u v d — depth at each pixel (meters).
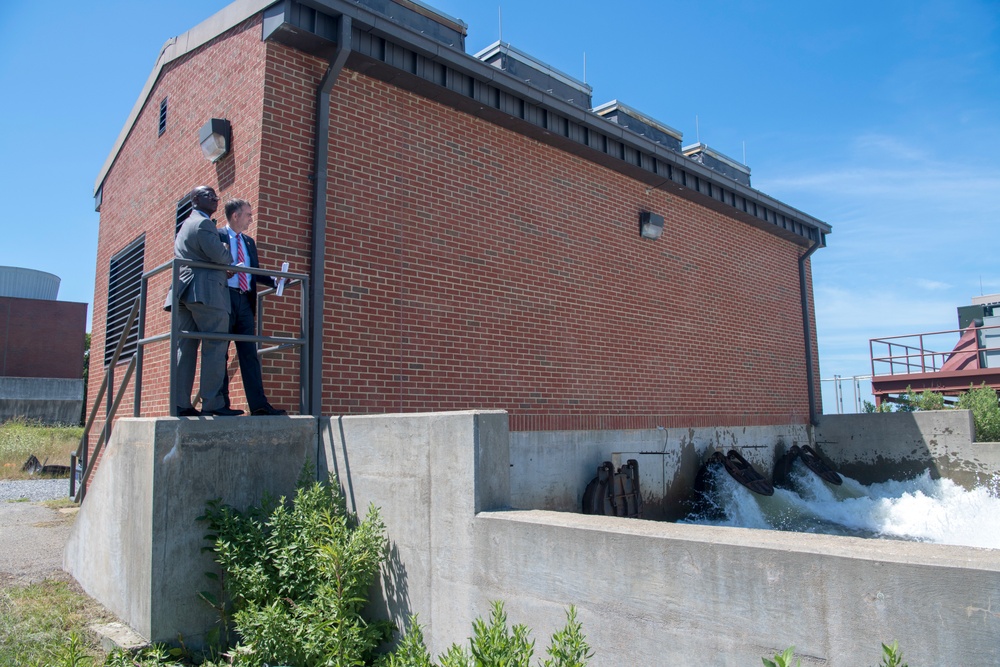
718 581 2.88
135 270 9.91
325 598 4.22
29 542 7.48
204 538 4.80
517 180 9.03
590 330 9.71
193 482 4.82
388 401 7.28
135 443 5.03
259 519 4.86
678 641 2.98
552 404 8.99
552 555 3.52
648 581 3.11
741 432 12.32
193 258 5.25
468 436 4.08
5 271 41.75
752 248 13.41
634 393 10.24
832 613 2.56
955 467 12.49
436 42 7.64
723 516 10.81
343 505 5.12
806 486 12.77
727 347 12.34
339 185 7.19
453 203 8.23
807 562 2.64
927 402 16.91
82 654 4.35
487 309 8.41
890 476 13.30
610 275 10.17
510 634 3.66
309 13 6.87
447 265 8.05
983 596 2.25
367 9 7.07
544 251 9.23
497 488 4.12
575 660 2.90
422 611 4.28
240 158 7.09
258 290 6.62
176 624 4.60
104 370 10.93
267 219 6.64
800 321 14.60
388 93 7.76
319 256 6.81
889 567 2.45
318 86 7.18
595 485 9.00
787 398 13.76
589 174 10.08
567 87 11.39
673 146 13.79
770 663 2.34
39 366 37.16
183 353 5.31
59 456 17.36
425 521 4.34
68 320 38.25
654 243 11.04
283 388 6.55
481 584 3.88
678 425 10.91
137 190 10.05
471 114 8.58
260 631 4.12
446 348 7.90
